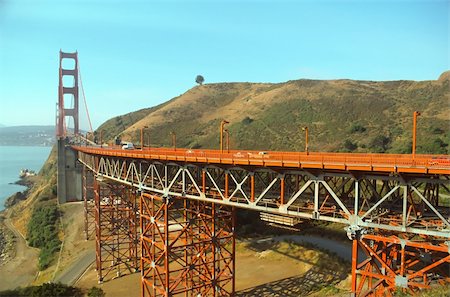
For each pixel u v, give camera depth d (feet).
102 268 154.51
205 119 451.94
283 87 467.52
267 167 77.92
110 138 488.85
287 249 163.73
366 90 392.88
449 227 58.23
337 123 314.96
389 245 75.36
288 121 348.18
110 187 163.02
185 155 97.25
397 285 66.03
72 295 131.23
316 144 285.02
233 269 109.91
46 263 196.34
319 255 150.82
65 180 296.51
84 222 236.22
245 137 338.13
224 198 88.63
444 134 240.32
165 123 450.71
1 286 178.09
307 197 89.86
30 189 439.63
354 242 66.85
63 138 298.15
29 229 265.34
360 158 68.69
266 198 88.84
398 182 63.16
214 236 105.40
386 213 69.62
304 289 122.11
